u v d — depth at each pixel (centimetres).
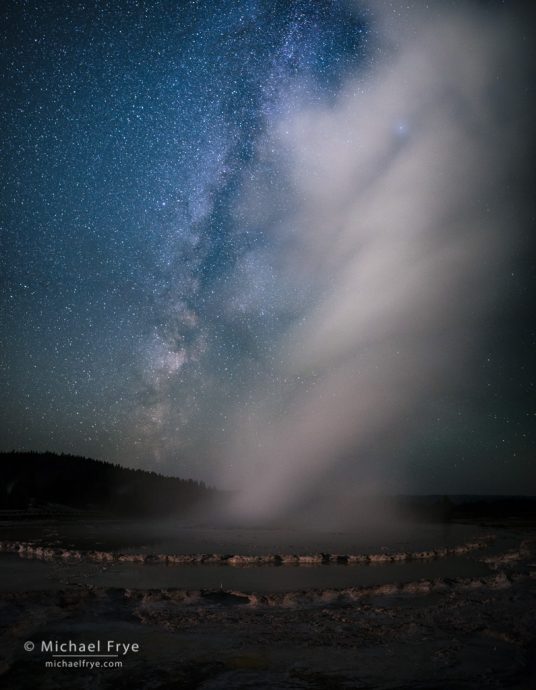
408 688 561
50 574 1154
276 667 616
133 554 1389
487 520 2569
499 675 596
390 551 1471
